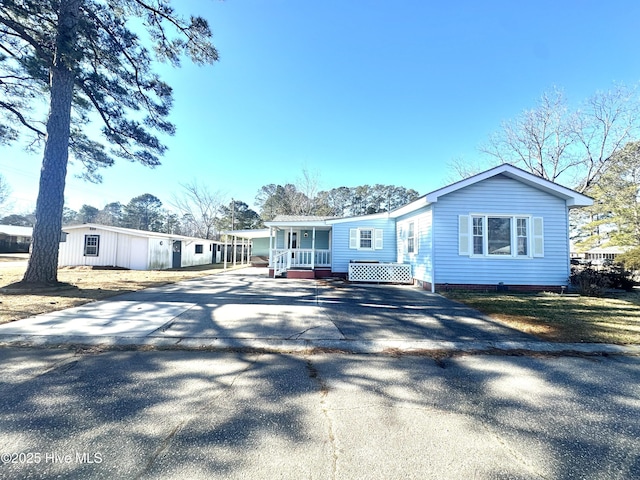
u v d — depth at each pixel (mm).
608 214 18703
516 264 9555
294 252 15047
